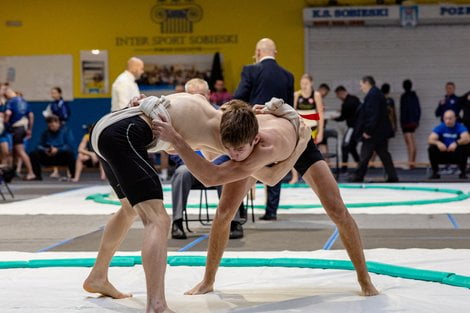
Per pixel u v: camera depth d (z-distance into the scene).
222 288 4.40
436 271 4.59
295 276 4.70
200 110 3.86
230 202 4.20
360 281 4.13
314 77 19.59
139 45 20.08
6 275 4.82
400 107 18.31
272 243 6.31
